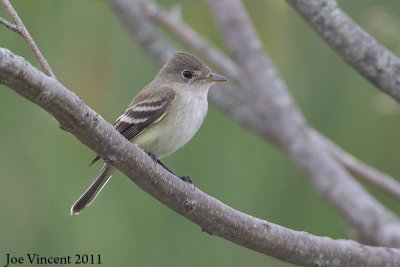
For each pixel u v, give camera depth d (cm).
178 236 1059
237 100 1287
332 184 1197
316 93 1162
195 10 1294
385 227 1171
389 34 1124
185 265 1058
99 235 1041
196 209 834
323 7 968
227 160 1112
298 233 877
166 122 1114
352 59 964
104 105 1116
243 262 1103
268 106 1264
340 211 1187
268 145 1191
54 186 1063
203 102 1157
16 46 1104
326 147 1266
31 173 1063
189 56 1180
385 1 1149
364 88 1143
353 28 963
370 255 891
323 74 1159
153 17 1320
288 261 878
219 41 1394
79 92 1111
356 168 1257
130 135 1112
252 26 1324
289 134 1238
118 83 1138
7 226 1048
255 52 1306
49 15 1123
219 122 1147
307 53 1168
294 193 1149
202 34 1309
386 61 953
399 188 1239
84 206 1041
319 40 1162
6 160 1062
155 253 1046
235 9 1322
